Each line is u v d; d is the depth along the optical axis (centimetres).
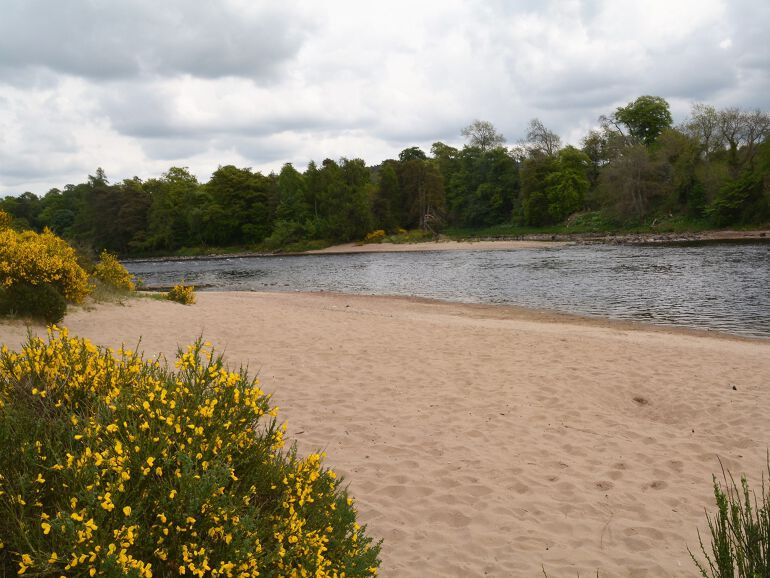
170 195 10412
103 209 10244
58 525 221
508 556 445
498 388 909
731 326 1797
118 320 1391
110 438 277
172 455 272
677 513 521
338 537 321
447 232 9906
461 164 10719
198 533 253
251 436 326
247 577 249
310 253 8375
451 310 2275
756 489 568
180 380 338
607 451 664
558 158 9425
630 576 422
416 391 885
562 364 1072
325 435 691
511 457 641
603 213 8231
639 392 920
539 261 4766
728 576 288
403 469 602
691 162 7169
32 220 12838
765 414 791
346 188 9238
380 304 2491
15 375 326
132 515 241
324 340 1276
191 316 1577
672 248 5153
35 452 260
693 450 673
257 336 1308
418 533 477
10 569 229
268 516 291
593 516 513
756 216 6350
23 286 1184
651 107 9225
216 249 9481
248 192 9806
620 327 1792
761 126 6881
